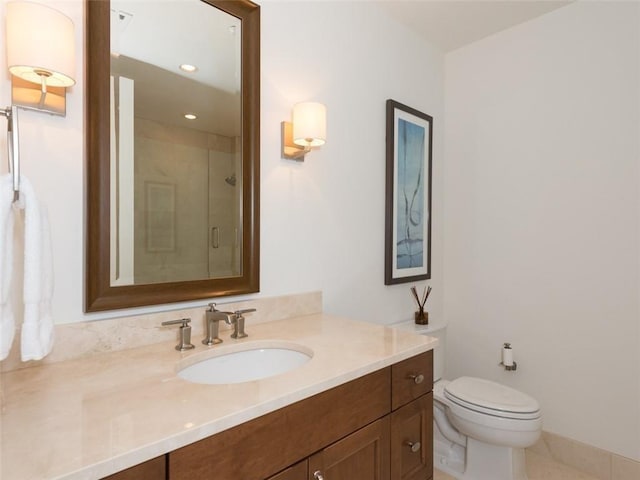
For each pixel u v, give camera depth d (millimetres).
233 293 1336
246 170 1383
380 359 1019
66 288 993
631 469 1702
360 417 970
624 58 1747
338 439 910
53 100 958
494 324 2207
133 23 1125
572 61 1910
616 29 1771
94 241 1022
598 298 1818
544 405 1994
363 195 1900
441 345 2145
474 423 1597
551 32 1987
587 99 1859
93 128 1024
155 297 1138
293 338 1220
